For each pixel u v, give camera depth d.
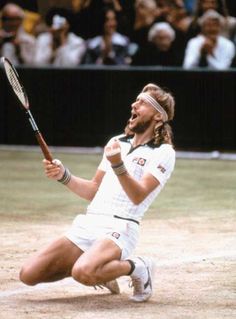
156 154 11.09
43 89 25.72
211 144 24.94
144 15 26.42
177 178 21.55
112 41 26.52
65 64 26.69
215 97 24.75
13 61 27.31
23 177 21.67
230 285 11.98
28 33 28.42
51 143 25.91
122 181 10.70
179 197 19.03
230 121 24.77
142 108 11.20
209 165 23.61
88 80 25.41
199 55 25.47
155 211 17.48
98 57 26.73
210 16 25.34
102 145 25.55
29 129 26.00
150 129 11.27
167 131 11.27
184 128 25.02
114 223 10.99
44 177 21.70
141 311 10.64
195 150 25.05
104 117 25.39
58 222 16.44
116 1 27.20
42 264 11.01
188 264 13.18
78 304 10.97
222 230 15.72
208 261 13.37
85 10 27.48
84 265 10.68
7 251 13.95
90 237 11.01
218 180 21.31
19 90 11.30
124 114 25.23
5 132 26.19
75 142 25.72
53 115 25.77
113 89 25.25
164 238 15.01
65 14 27.42
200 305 10.97
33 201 18.59
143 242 14.69
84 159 24.33
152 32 26.22
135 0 27.02
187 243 14.64
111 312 10.58
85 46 26.86
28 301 11.11
